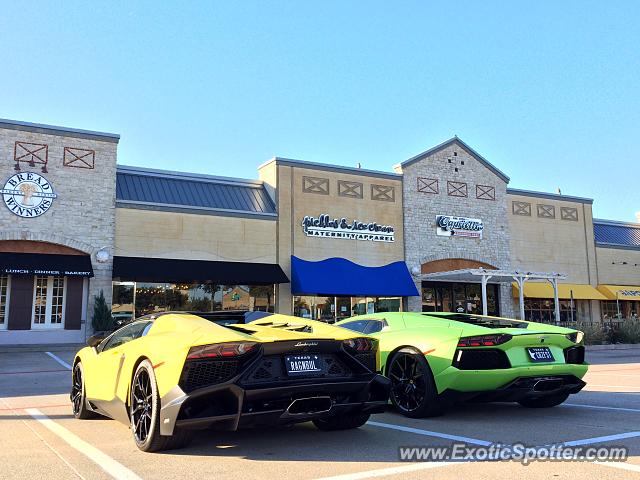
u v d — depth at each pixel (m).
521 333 6.55
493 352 6.45
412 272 25.45
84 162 20.06
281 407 4.78
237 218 22.22
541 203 29.89
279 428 5.89
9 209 18.78
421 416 6.55
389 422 6.33
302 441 5.25
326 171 24.34
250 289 22.28
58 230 19.34
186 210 21.36
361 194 24.97
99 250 19.80
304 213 23.61
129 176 22.44
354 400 5.21
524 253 28.81
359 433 5.64
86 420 6.62
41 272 18.23
